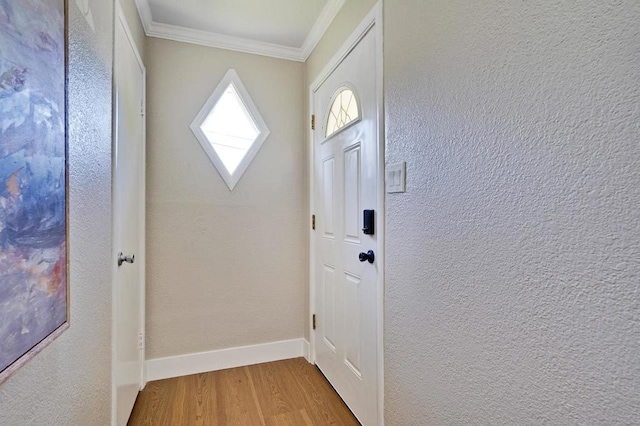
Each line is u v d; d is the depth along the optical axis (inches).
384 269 53.6
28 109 24.9
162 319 83.1
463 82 37.0
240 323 90.4
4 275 21.8
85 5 39.4
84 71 39.1
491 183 33.3
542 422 27.9
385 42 53.2
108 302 49.3
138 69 73.0
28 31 24.9
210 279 87.7
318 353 87.0
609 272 23.3
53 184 29.4
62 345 32.8
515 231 30.6
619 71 22.7
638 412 21.7
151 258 82.1
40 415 28.2
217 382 80.3
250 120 92.8
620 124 22.6
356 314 65.4
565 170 26.2
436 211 41.5
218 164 88.4
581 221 25.0
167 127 83.9
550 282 27.3
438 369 40.9
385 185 53.4
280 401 71.8
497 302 32.5
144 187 79.0
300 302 96.3
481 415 34.3
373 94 58.7
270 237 93.5
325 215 82.3
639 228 21.7
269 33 86.7
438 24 41.1
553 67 27.0
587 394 24.5
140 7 72.5
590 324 24.4
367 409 60.3
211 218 87.8
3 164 21.7
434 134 41.9
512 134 30.9
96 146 43.9
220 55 89.1
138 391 74.0
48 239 28.4
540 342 28.2
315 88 88.7
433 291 42.1
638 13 21.7
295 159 96.3
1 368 21.6
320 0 73.2
